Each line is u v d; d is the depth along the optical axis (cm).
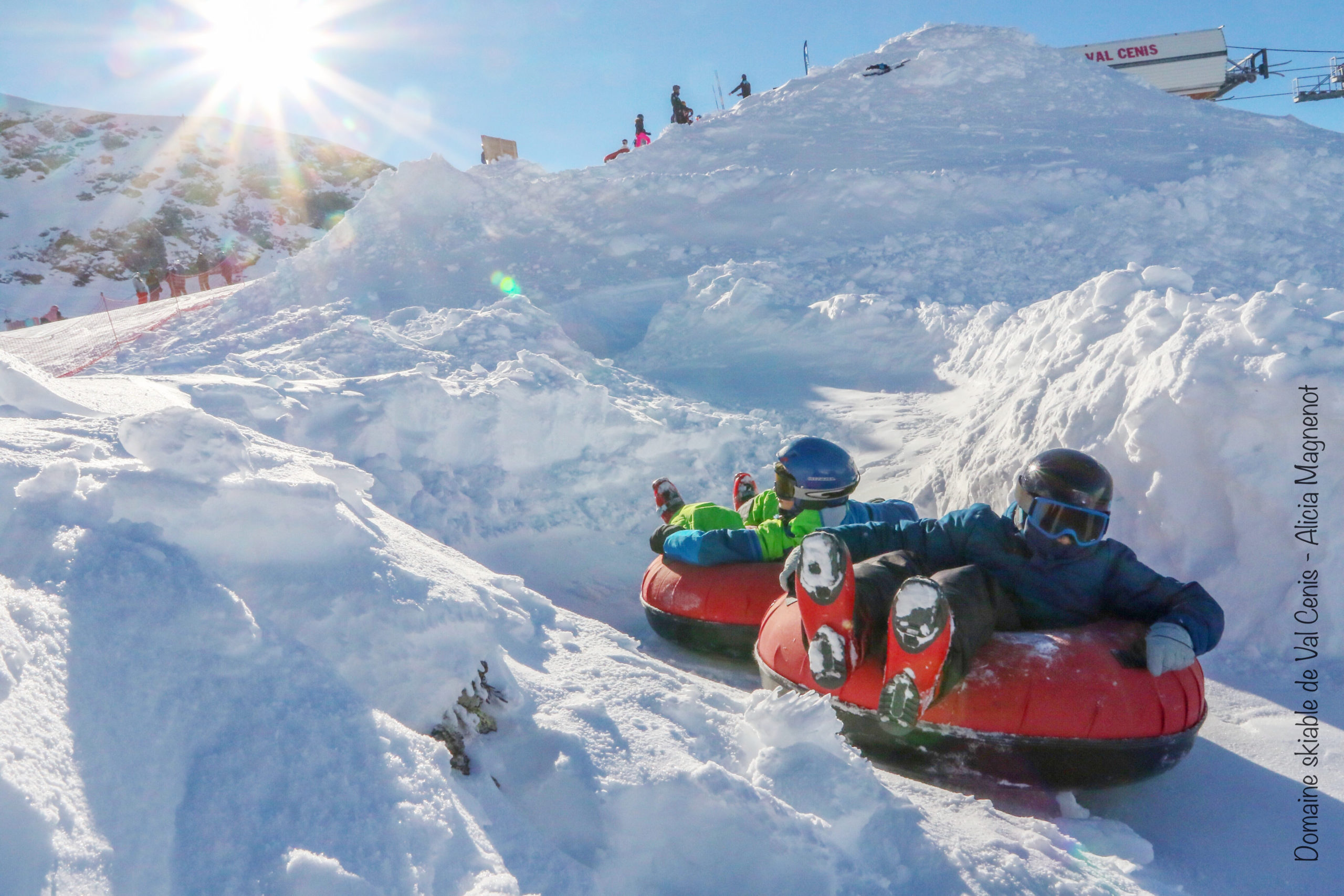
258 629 227
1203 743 358
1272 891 265
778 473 456
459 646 259
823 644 310
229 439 284
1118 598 342
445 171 1758
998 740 306
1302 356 445
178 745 189
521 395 724
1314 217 1620
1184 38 3509
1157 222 1609
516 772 240
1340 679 389
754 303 1255
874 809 242
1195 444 465
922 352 1079
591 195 1784
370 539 292
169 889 160
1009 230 1636
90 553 224
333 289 1440
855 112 2516
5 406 387
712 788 226
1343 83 4100
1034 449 562
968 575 321
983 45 2878
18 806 149
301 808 185
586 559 629
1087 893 237
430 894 180
